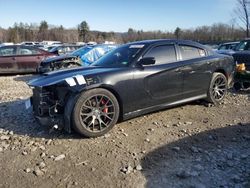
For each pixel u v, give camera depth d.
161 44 6.16
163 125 5.83
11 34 77.00
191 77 6.41
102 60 6.22
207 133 5.49
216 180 4.03
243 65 8.51
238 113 6.56
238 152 4.79
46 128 5.75
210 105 7.00
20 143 5.17
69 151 4.80
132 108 5.61
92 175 4.14
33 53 15.09
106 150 4.81
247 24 29.02
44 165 4.41
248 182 3.97
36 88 5.31
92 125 5.21
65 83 5.06
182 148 4.91
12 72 14.73
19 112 6.95
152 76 5.77
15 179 4.10
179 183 3.96
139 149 4.86
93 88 5.15
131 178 4.06
